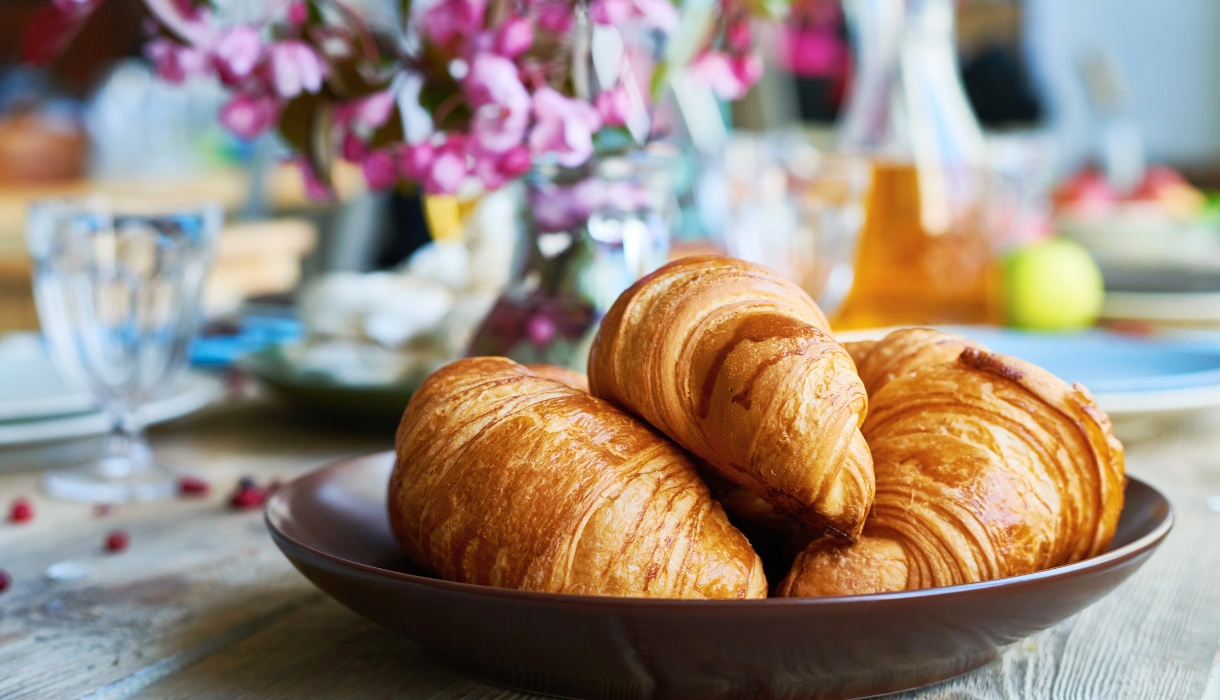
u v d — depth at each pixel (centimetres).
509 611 63
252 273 215
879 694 71
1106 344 112
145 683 73
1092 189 194
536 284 94
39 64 93
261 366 108
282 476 98
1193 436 105
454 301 112
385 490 82
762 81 211
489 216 113
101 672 74
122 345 99
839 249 113
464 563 71
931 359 74
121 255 97
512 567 70
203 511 92
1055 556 72
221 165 311
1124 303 140
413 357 109
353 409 105
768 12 96
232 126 93
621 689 68
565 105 87
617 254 93
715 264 73
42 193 257
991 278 123
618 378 72
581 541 69
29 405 101
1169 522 74
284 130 94
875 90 122
